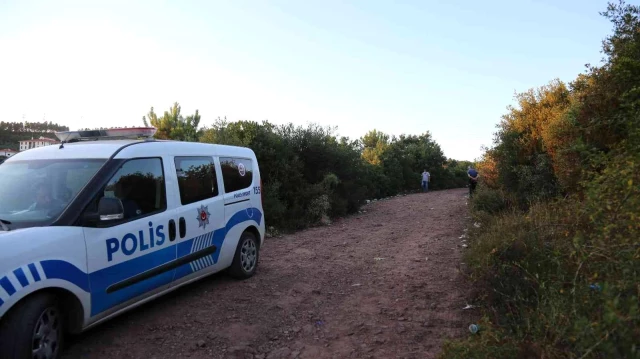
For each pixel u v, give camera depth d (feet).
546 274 14.16
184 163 18.44
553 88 41.86
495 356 10.16
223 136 42.91
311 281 22.11
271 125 52.44
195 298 19.07
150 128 17.81
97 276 13.48
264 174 44.73
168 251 16.57
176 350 14.05
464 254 22.41
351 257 27.78
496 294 15.90
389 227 41.34
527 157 38.47
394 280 21.90
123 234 14.55
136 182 15.76
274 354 13.88
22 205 13.84
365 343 14.43
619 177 11.12
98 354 13.57
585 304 9.86
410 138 152.25
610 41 24.80
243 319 16.79
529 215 20.31
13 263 11.21
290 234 38.65
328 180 50.67
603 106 24.08
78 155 15.66
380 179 97.55
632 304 7.72
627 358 7.61
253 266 22.90
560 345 9.80
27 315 11.31
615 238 10.39
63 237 12.62
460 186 153.17
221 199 20.20
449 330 15.12
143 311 17.40
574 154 26.16
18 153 16.85
